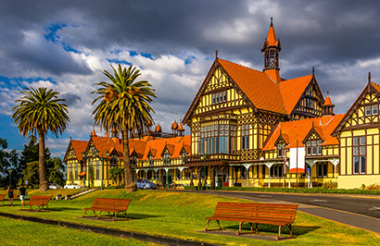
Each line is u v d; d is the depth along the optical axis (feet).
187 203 99.55
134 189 135.95
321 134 158.71
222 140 184.96
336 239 43.96
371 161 129.80
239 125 186.09
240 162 179.73
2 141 270.05
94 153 238.07
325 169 156.15
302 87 196.85
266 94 193.36
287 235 48.44
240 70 201.26
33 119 171.32
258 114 178.29
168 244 45.24
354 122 136.46
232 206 52.26
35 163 268.00
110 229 53.21
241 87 184.44
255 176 178.70
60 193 167.43
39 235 54.44
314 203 84.12
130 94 131.64
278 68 218.79
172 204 103.04
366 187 128.36
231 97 188.65
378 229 49.65
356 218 59.31
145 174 269.03
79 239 50.52
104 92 135.54
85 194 152.87
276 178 171.32
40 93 175.01
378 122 128.26
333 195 116.37
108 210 66.54
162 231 49.60
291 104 192.34
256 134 177.68
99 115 135.95
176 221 64.95
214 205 90.17
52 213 80.23
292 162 155.43
